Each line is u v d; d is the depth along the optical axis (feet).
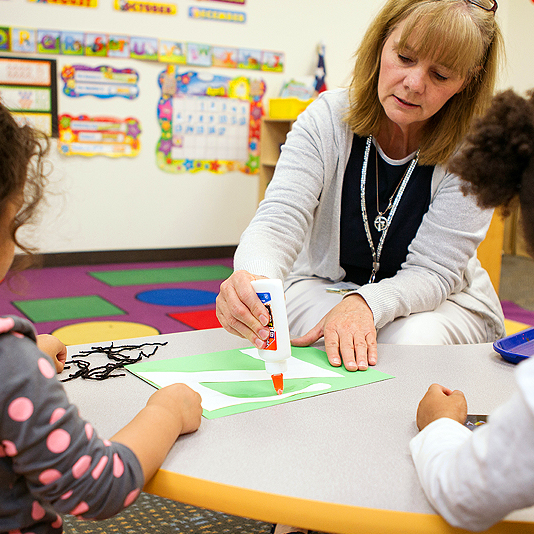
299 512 1.86
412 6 3.84
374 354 3.27
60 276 12.55
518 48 15.48
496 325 4.74
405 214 4.58
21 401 1.70
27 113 12.79
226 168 15.16
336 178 4.62
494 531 1.79
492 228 8.45
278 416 2.49
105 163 13.75
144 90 13.93
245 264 3.67
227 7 14.53
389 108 4.04
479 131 1.96
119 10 13.44
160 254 14.69
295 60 15.56
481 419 2.37
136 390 2.75
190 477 1.99
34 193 2.15
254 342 2.80
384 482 1.98
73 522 4.24
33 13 12.67
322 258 4.95
